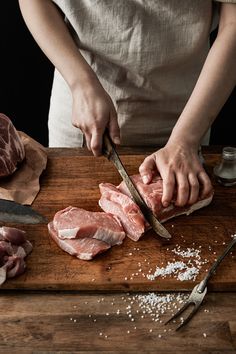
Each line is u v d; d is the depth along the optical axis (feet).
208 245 5.51
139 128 7.26
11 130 6.64
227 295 5.01
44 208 6.04
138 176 6.24
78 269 5.22
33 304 4.90
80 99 6.07
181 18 6.43
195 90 6.24
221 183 6.36
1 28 9.36
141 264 5.28
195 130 6.07
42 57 9.66
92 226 5.43
